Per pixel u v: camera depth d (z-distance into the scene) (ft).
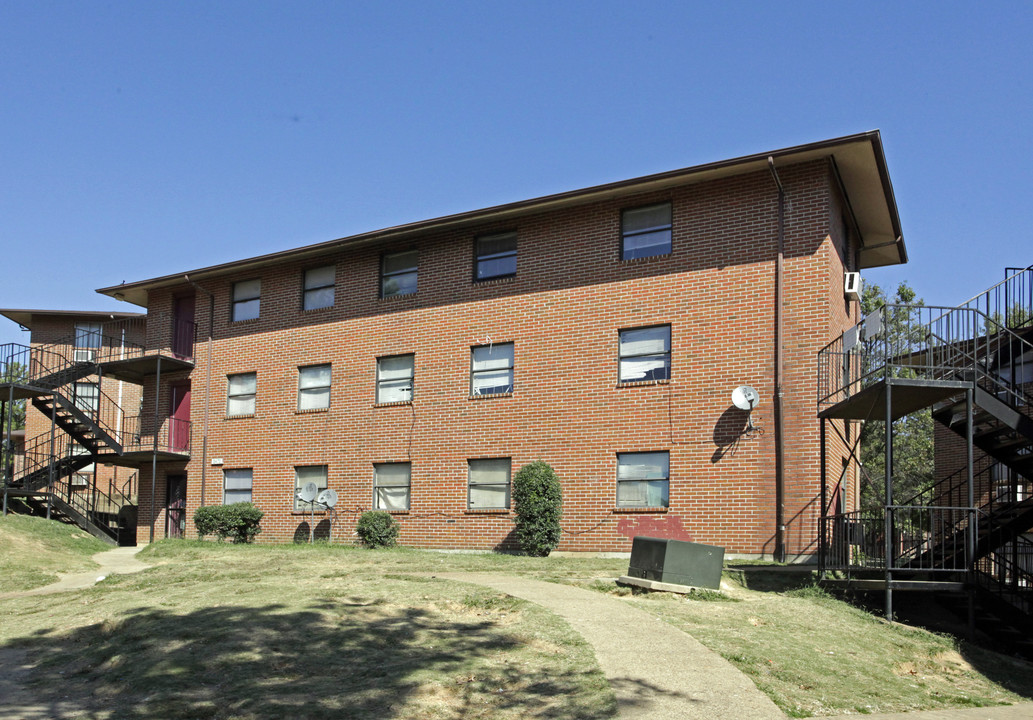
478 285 77.87
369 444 82.07
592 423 70.49
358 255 85.97
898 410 55.26
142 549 82.28
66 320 139.85
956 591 49.37
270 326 90.84
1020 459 54.75
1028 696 36.78
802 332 63.26
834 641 40.06
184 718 30.27
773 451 63.05
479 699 31.22
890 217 74.13
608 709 29.68
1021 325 53.52
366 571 56.13
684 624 40.06
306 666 34.91
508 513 73.36
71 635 43.68
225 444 91.91
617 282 71.00
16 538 77.46
